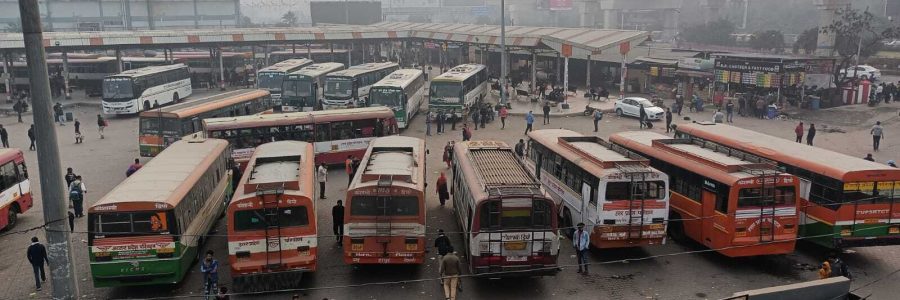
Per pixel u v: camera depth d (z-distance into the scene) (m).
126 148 35.09
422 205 16.75
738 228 17.14
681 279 17.55
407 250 16.83
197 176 18.69
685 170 19.50
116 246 15.57
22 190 22.25
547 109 41.56
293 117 29.09
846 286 11.89
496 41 55.19
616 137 24.27
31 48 12.20
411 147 21.77
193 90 60.41
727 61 46.72
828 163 18.42
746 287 17.00
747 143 21.78
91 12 105.31
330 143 29.77
